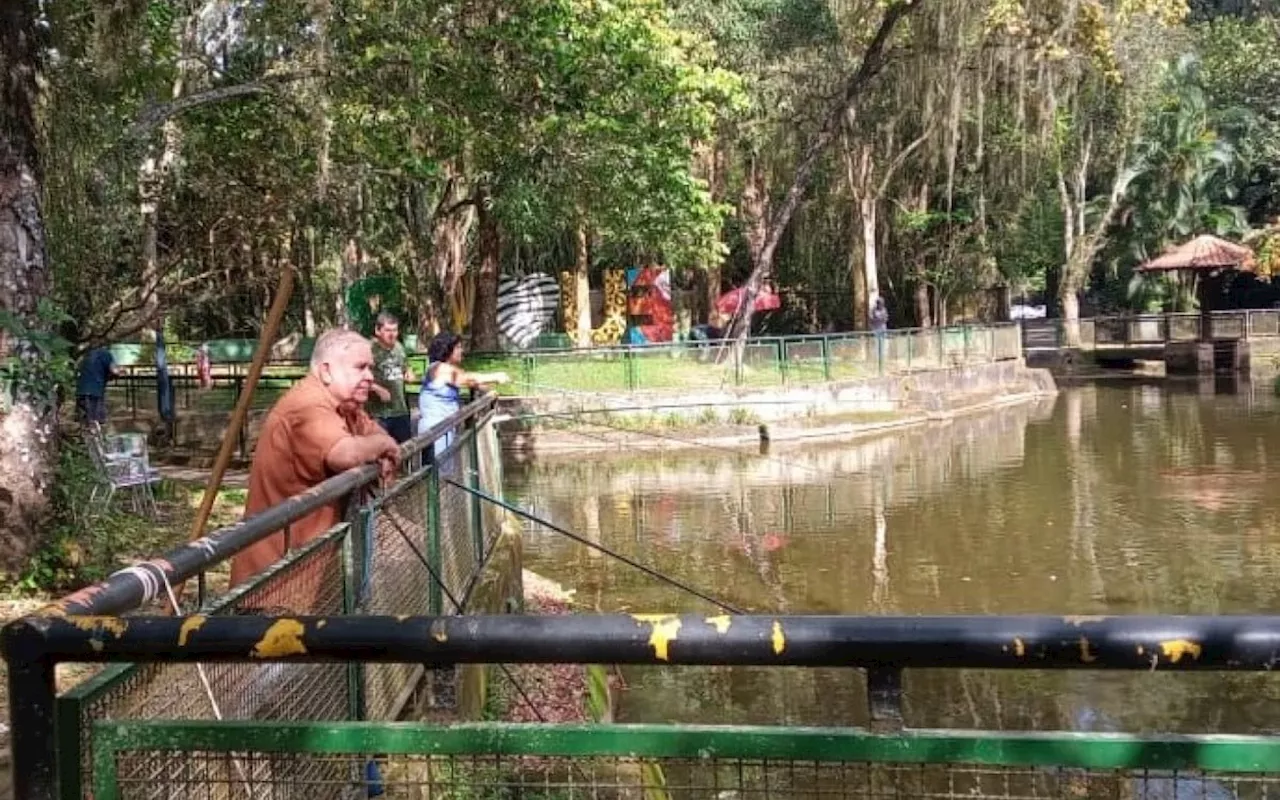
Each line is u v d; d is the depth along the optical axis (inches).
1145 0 1028.5
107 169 427.8
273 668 106.0
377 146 495.8
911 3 992.2
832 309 1562.5
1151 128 1599.4
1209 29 1717.5
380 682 154.4
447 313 1079.0
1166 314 1568.7
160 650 63.2
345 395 152.9
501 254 1195.3
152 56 457.4
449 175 890.7
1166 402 1109.7
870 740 61.2
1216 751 59.7
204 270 512.1
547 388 901.8
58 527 267.7
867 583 452.4
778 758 62.6
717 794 71.7
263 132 525.7
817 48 1133.7
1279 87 1640.0
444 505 229.8
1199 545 502.3
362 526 146.6
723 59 1089.4
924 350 1083.9
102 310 434.6
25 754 64.4
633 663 61.4
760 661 60.3
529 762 75.7
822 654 59.9
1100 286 1915.6
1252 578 444.1
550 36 480.7
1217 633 57.2
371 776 81.6
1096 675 328.2
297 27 493.4
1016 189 1402.6
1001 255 1526.8
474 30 470.0
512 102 497.7
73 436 350.6
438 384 323.6
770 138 1200.8
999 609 414.0
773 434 901.8
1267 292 1763.0
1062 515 577.3
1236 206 1727.4
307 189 504.7
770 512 608.4
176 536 327.3
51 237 380.2
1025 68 1063.6
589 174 711.7
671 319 1190.3
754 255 1349.7
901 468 750.5
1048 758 60.6
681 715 299.7
